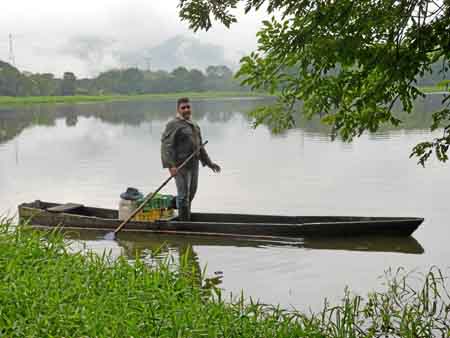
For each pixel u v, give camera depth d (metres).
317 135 25.20
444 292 6.49
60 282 5.28
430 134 23.27
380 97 4.72
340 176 14.41
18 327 4.41
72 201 12.36
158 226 9.67
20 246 6.18
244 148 21.34
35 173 16.16
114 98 138.88
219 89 188.62
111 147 23.08
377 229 9.10
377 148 19.53
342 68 4.83
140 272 5.91
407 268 7.64
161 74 191.62
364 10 4.48
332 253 8.43
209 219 10.22
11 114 56.62
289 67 4.94
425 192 12.26
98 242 9.30
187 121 9.97
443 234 9.20
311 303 6.43
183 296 5.50
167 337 4.53
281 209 11.21
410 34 4.48
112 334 4.41
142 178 15.10
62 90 148.00
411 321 5.33
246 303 6.42
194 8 5.35
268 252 8.57
